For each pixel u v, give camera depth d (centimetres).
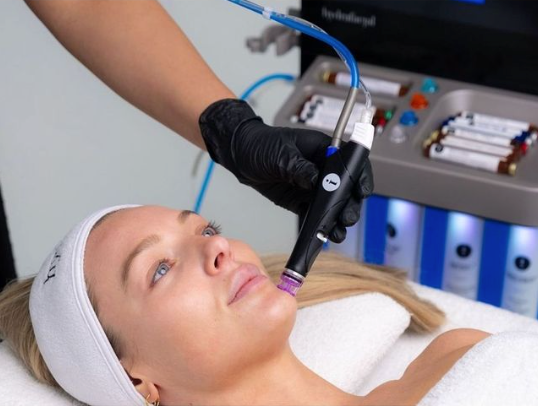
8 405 160
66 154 252
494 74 212
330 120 211
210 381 148
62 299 150
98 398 155
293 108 215
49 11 178
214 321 144
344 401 153
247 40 223
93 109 247
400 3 211
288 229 248
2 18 236
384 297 184
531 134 205
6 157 251
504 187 193
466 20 207
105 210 160
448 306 191
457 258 209
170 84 170
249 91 226
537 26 201
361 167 143
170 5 234
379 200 208
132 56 172
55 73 244
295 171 150
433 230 207
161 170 252
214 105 164
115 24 174
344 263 190
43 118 248
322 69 223
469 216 202
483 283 211
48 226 259
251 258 155
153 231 152
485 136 204
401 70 221
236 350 145
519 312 212
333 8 218
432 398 142
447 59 215
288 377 153
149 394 153
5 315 168
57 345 153
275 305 144
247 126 160
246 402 152
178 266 148
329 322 177
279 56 230
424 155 201
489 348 147
